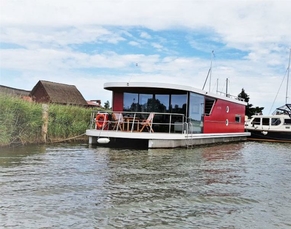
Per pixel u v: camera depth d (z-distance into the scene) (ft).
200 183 21.74
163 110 46.01
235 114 61.93
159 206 16.49
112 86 42.73
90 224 13.73
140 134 38.91
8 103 38.22
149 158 31.42
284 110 75.82
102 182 20.76
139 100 47.06
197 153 37.58
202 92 46.73
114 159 30.04
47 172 23.16
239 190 20.35
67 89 122.52
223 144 55.16
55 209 15.35
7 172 22.77
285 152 45.09
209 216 15.38
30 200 16.53
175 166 27.58
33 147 37.63
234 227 14.16
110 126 43.98
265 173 26.68
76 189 18.89
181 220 14.70
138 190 19.24
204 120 48.60
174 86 41.78
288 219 15.38
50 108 45.32
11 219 13.94
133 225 13.85
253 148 50.14
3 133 36.83
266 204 17.61
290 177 25.21
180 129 44.34
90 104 125.70
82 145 41.60
